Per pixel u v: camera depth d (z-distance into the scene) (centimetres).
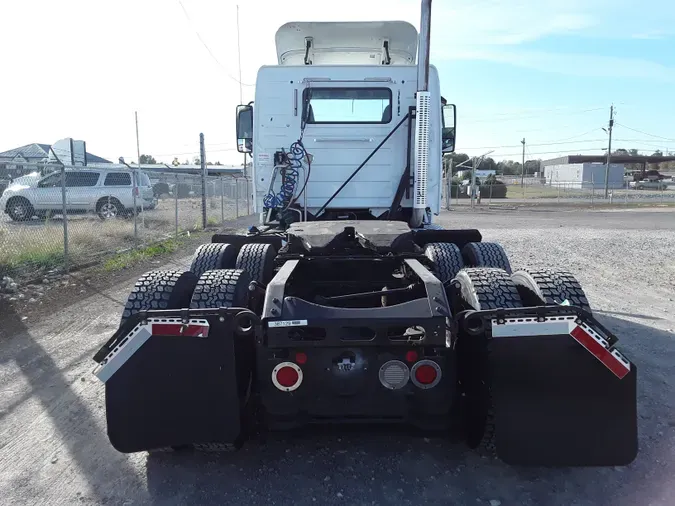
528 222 2262
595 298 824
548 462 300
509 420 296
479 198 3844
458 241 546
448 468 342
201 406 310
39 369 527
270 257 446
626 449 297
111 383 310
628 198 4481
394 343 304
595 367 294
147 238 1452
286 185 626
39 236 1114
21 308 754
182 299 349
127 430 312
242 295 344
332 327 303
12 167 1503
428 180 628
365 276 454
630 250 1349
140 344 307
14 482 334
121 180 1859
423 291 380
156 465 351
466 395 351
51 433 398
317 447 370
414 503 307
